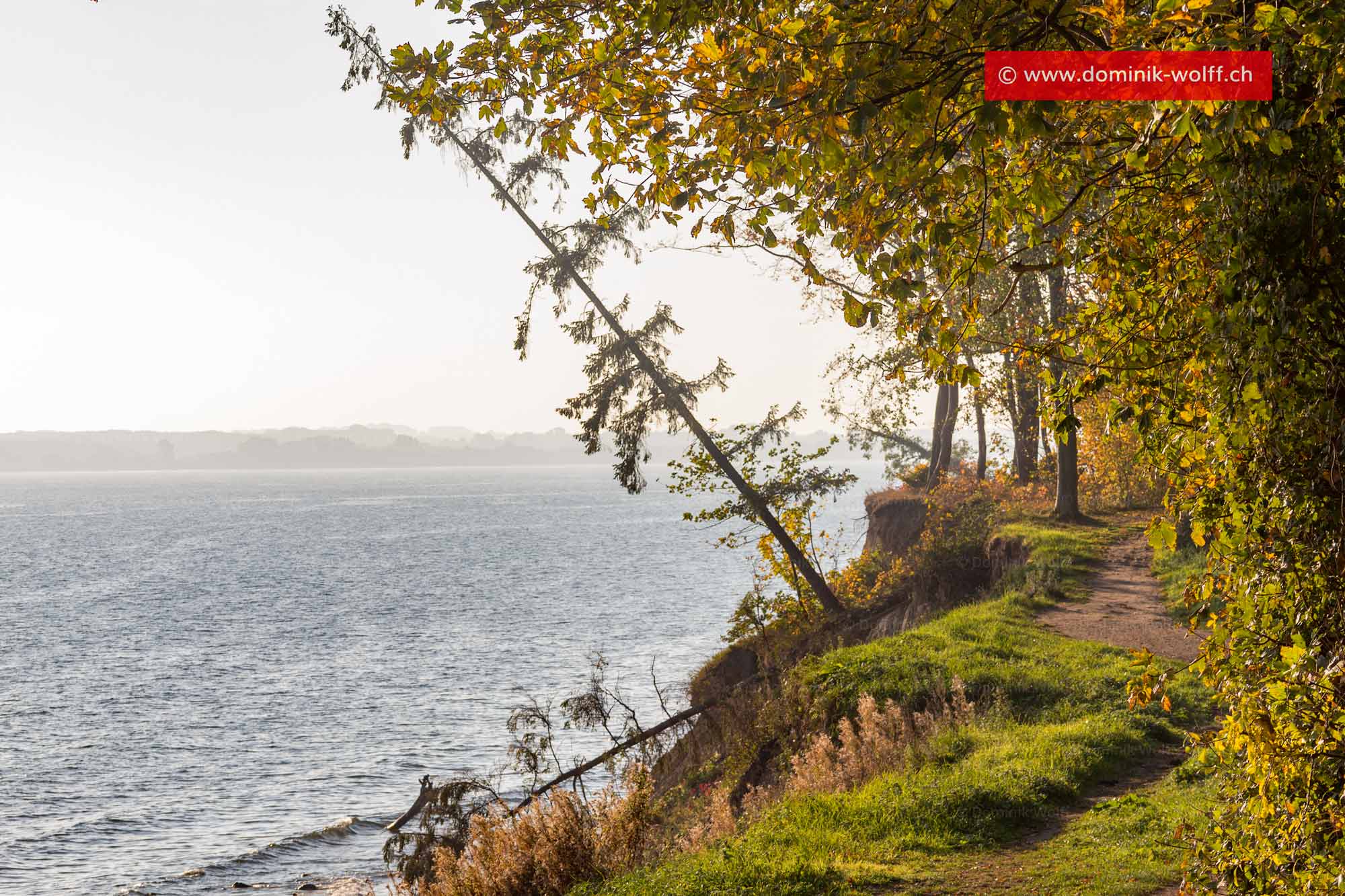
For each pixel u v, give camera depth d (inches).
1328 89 145.6
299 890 889.5
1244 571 186.2
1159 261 196.1
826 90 177.8
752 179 211.6
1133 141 197.2
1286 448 171.8
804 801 486.0
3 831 1040.2
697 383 1135.0
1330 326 163.3
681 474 1138.0
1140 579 992.2
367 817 1076.5
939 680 655.8
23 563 4077.3
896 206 185.9
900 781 488.1
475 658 1908.2
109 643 2185.0
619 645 1980.8
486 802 753.6
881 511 1667.1
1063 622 844.0
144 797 1154.0
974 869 373.4
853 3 178.1
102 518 7219.5
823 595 1150.3
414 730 1400.1
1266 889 199.5
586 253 1106.1
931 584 1131.9
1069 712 596.7
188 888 900.6
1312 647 174.6
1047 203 193.9
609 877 484.1
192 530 5979.3
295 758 1290.6
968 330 198.4
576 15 227.9
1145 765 511.8
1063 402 209.9
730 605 2551.7
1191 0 151.3
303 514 7593.5
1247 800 206.8
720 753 809.5
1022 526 1240.2
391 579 3339.1
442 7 229.3
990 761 508.1
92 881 916.6
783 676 796.6
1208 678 197.9
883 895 350.0
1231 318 169.3
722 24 199.5
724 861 406.6
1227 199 169.5
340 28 1009.5
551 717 1400.1
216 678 1797.5
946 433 1788.9
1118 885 331.3
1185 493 198.5
